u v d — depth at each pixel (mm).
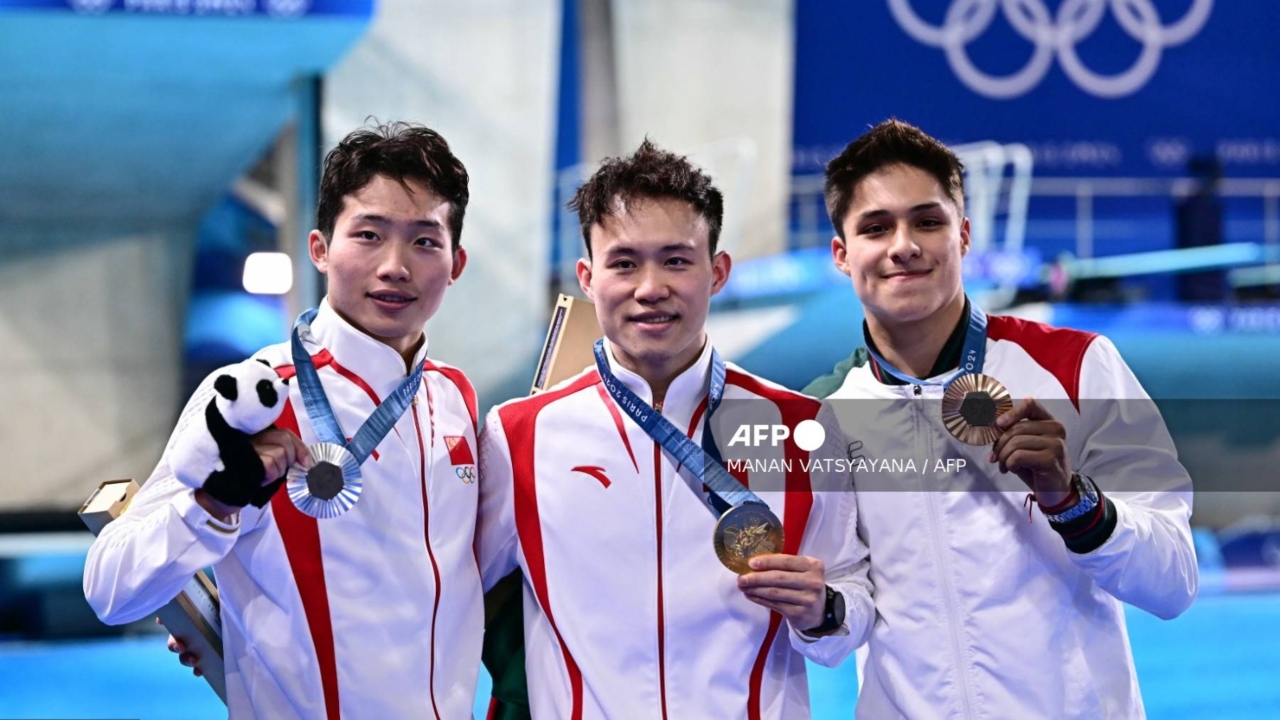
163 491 1880
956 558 1987
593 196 1976
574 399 2074
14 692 5277
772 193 9234
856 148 2072
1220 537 7832
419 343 2023
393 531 1899
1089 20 9227
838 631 1909
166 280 9281
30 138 8461
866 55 9242
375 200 1910
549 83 9094
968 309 2092
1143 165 9273
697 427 2021
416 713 1850
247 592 1886
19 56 7375
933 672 1965
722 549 1873
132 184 8977
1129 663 1999
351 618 1854
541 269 9156
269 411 1625
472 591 1988
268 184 8938
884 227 2018
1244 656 5727
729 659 1928
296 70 7797
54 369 9188
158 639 6715
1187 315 8719
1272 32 9305
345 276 1917
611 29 9148
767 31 9219
